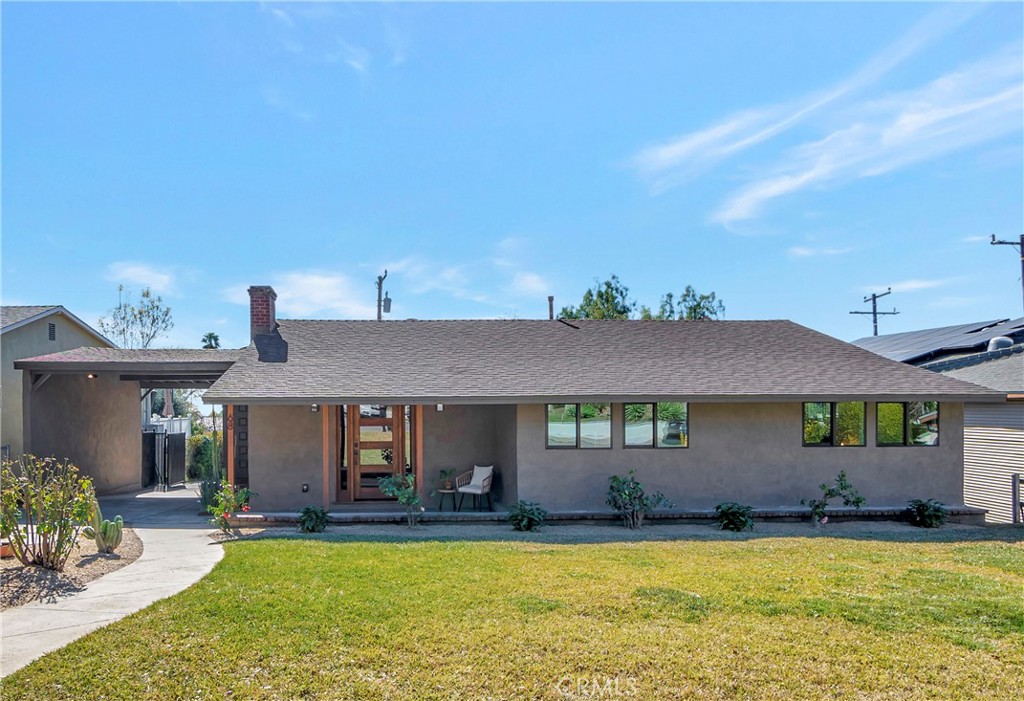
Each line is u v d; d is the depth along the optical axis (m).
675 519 12.12
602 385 12.37
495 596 6.47
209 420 30.84
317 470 13.38
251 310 15.09
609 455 12.66
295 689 4.43
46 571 7.19
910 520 12.25
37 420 14.73
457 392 11.91
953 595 6.65
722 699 4.40
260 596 6.32
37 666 4.70
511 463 13.05
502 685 4.55
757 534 10.91
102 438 17.25
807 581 7.20
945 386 12.89
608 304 30.58
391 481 11.78
